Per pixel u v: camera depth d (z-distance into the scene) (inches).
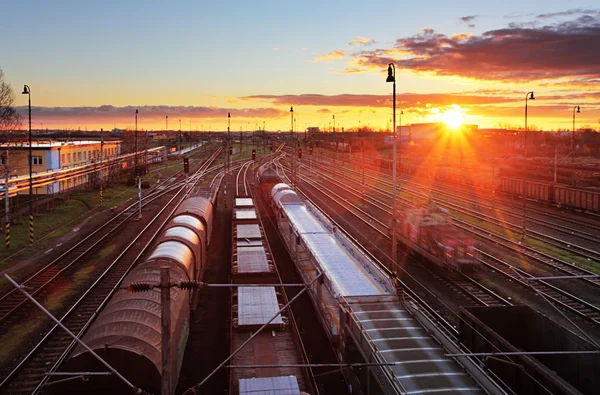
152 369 518.0
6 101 3240.7
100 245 1488.7
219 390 688.4
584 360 631.8
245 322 752.3
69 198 2297.0
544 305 997.2
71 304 986.7
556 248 1443.2
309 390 615.2
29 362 733.3
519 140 5866.1
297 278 1207.6
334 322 773.9
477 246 1467.8
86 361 513.0
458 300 1029.8
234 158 5457.7
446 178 3260.3
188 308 780.6
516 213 2039.9
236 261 1127.6
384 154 5561.0
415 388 511.5
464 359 550.6
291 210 1553.9
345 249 1036.5
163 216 2009.1
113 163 2987.2
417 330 639.1
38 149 2452.0
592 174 2760.8
